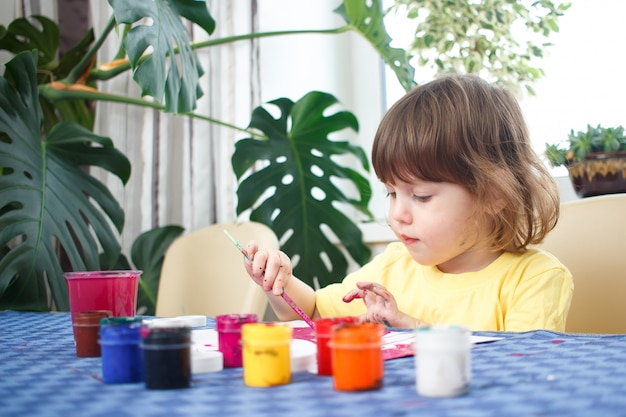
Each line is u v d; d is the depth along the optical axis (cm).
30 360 71
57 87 178
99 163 170
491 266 109
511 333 78
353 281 123
